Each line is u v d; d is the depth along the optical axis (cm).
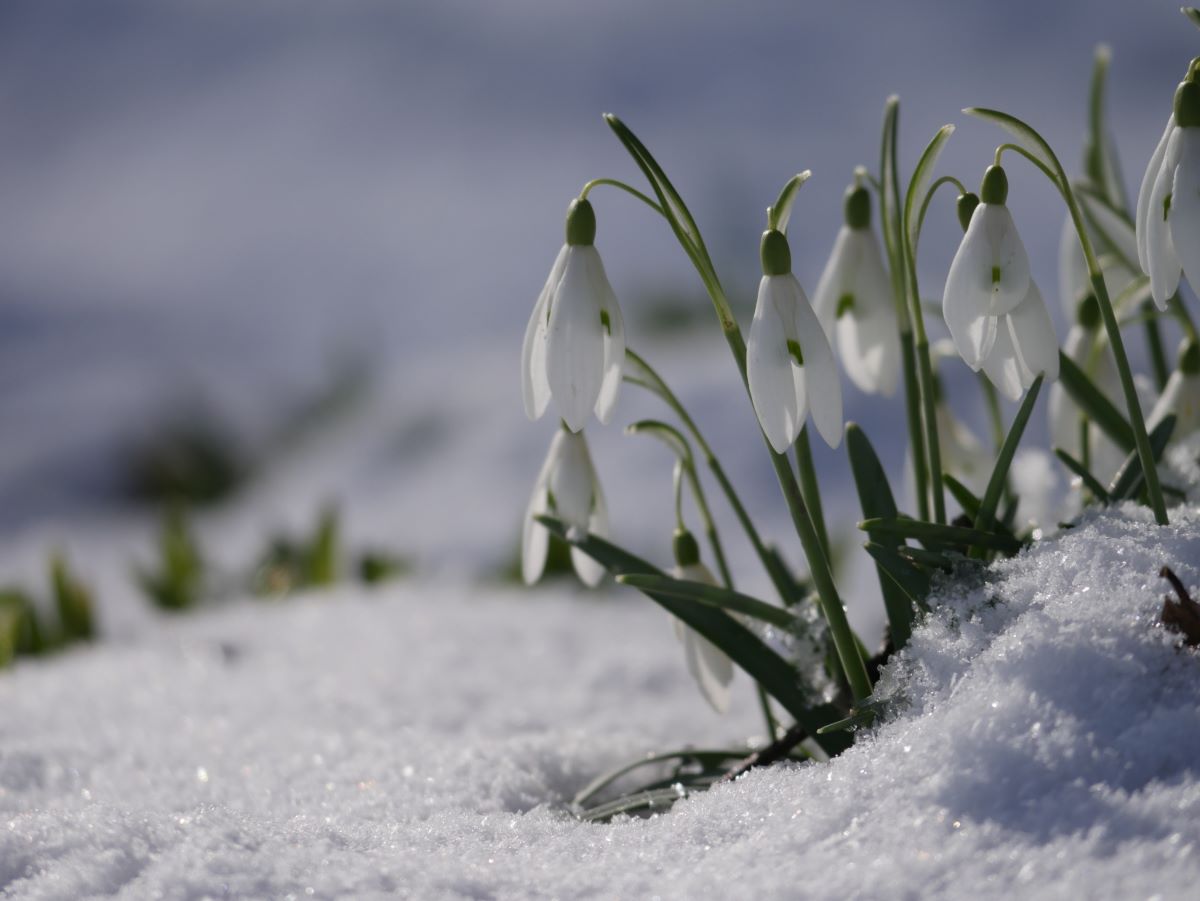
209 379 300
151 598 107
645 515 157
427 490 180
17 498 236
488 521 160
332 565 103
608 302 56
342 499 188
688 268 271
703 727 67
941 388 62
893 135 58
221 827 56
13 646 87
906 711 56
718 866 54
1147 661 55
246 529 188
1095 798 53
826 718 59
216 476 233
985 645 56
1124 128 416
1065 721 54
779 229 56
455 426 202
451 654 75
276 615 88
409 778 61
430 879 54
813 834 54
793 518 57
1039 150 55
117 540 209
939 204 295
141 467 237
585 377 56
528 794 61
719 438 173
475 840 56
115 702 68
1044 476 64
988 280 55
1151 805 53
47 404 283
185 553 109
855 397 177
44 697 69
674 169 454
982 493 62
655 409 181
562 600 96
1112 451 61
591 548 60
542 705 69
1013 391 57
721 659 61
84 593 92
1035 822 53
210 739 64
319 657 75
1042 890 52
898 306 59
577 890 54
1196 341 60
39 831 56
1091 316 61
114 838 55
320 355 330
